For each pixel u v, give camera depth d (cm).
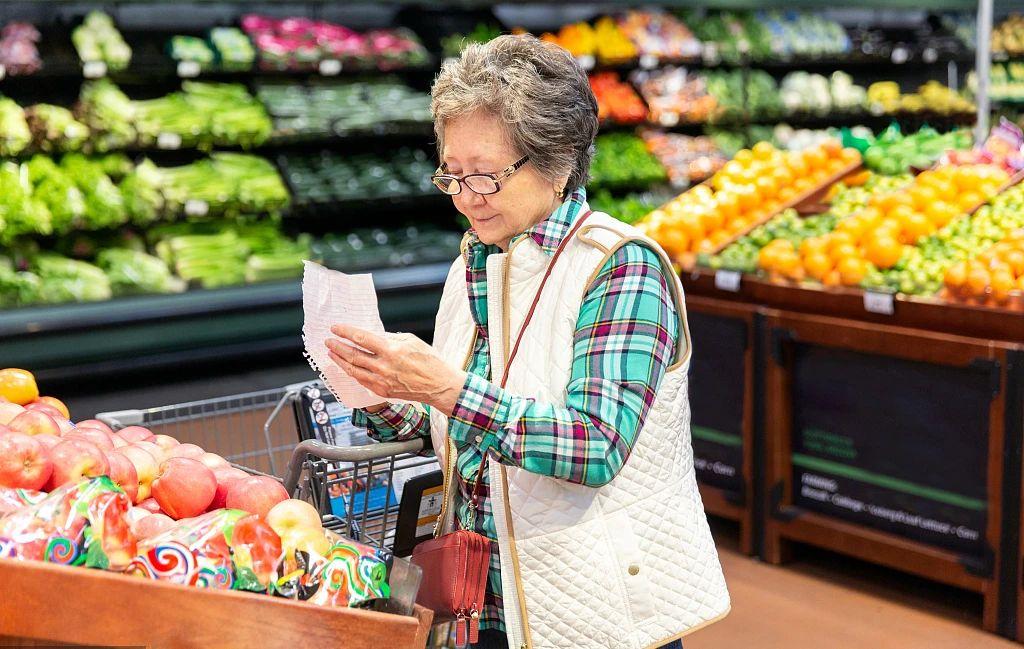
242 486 146
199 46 586
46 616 113
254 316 564
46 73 536
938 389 329
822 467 362
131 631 116
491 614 161
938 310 330
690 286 403
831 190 459
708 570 161
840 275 363
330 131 606
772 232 416
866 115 819
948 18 854
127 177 567
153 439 170
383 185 627
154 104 575
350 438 215
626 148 720
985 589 321
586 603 153
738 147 755
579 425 141
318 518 139
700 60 733
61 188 541
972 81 827
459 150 149
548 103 147
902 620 331
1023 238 348
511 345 155
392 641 127
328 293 143
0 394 170
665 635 156
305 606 123
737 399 382
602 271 150
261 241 602
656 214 442
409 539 179
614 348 146
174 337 544
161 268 566
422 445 176
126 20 594
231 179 588
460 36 667
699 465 398
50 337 510
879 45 822
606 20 718
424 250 635
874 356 344
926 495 335
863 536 349
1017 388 309
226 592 120
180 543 123
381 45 636
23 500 127
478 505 159
